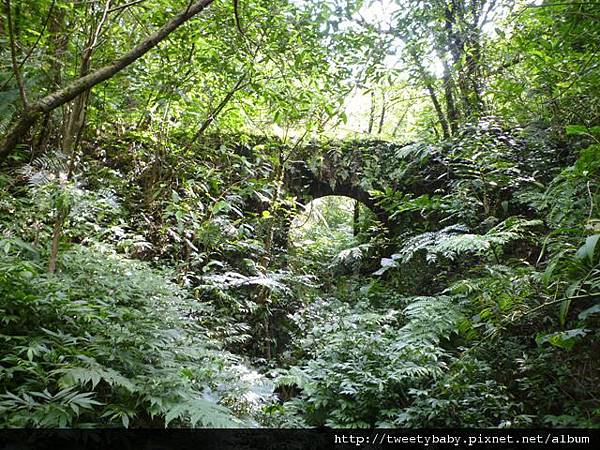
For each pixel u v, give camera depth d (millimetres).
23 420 1847
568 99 4121
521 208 5082
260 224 5141
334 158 5652
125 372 2467
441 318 3869
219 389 2865
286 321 5027
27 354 2062
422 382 3541
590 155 2621
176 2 3641
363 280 5766
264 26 3748
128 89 4180
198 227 4293
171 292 3389
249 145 5422
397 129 7523
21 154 3828
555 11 3174
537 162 4730
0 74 3027
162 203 4543
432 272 5129
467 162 5250
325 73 4023
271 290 4777
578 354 3283
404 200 5082
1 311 2225
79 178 4098
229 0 3633
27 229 3314
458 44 5445
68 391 1972
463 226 4523
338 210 8695
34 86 3209
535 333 3623
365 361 3658
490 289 3527
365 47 4062
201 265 4812
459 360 3420
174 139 4891
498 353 3570
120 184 4484
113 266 3312
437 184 5641
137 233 4477
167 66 4062
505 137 4902
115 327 2541
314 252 6090
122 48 3848
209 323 4141
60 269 3086
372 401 3432
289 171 5582
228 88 4449
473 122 5379
